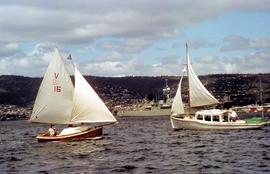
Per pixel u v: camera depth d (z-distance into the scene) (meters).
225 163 41.09
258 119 83.12
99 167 41.44
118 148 57.56
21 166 44.81
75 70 65.19
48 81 65.44
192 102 83.88
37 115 65.31
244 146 54.91
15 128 153.00
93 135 66.50
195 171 37.44
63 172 39.53
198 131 80.00
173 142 64.12
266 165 38.94
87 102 64.50
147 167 40.31
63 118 65.69
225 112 80.50
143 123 146.75
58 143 64.44
